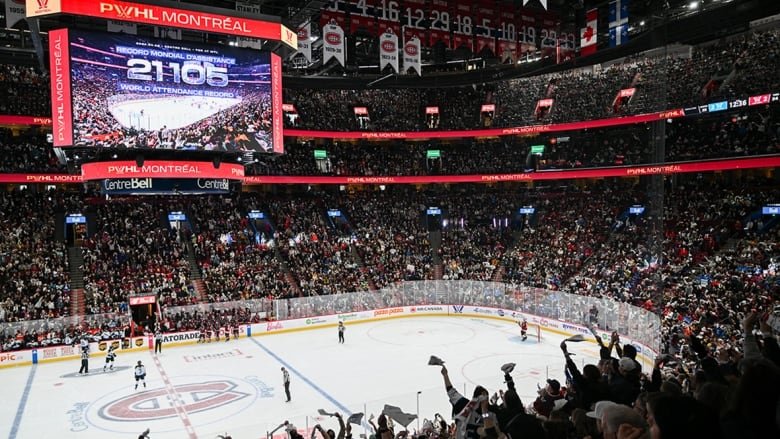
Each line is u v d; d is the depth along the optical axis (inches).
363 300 1875.0
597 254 1817.2
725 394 194.7
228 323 1633.9
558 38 1716.3
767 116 1659.7
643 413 243.4
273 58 1353.3
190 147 1250.6
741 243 1492.4
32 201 1886.1
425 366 1294.3
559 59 1793.8
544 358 1336.1
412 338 1599.4
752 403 149.1
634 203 1967.3
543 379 995.9
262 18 1238.3
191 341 1585.9
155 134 1217.4
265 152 1334.9
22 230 1754.4
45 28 1499.8
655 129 914.1
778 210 1508.4
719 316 1071.0
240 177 1370.6
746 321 281.3
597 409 174.7
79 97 1147.9
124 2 1104.8
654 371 339.6
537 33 1701.5
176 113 1238.3
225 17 1201.4
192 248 1939.0
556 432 232.4
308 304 1774.1
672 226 1718.8
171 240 1909.4
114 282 1668.3
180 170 1263.5
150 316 1737.2
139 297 1641.2
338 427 814.5
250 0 1396.4
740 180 1828.2
